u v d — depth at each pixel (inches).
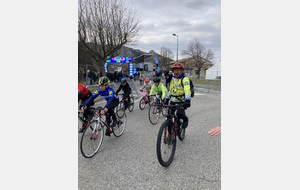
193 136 152.9
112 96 136.9
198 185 86.5
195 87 622.8
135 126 186.5
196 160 110.2
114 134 150.2
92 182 90.1
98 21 495.5
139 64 1354.6
